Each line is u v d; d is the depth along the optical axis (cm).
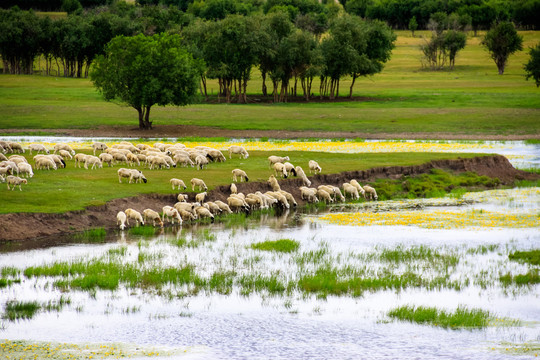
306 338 4309
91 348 4091
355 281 5378
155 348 4128
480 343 4225
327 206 8838
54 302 4891
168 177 9100
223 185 8806
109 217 7450
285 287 5288
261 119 19650
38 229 6819
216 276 5497
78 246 6419
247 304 4941
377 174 10312
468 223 7681
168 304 4916
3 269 5553
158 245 6538
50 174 8988
